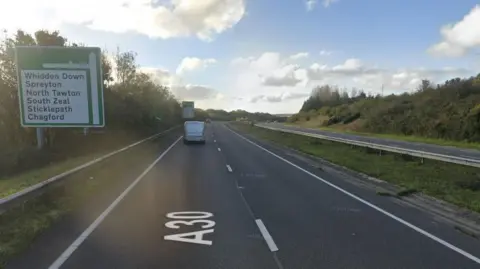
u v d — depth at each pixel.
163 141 35.81
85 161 15.78
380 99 67.44
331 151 24.92
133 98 33.19
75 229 6.98
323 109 97.56
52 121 15.20
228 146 30.72
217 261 5.48
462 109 38.47
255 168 16.84
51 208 8.29
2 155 16.58
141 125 37.47
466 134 34.56
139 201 9.55
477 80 47.88
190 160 19.94
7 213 7.09
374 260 5.64
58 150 19.66
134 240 6.39
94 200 9.65
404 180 13.13
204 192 10.93
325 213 8.65
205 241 6.41
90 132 23.98
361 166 16.97
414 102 52.09
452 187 11.74
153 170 15.76
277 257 5.70
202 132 33.75
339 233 7.04
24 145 18.89
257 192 11.10
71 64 15.16
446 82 52.25
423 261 5.64
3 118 19.23
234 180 13.28
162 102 56.69
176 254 5.75
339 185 12.66
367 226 7.59
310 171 16.12
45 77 15.05
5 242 5.96
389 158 20.34
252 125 76.44
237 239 6.55
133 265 5.28
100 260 5.45
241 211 8.67
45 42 21.23
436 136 38.31
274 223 7.68
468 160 14.97
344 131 55.84
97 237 6.51
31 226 6.79
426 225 7.76
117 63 37.28
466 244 6.52
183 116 75.06
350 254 5.89
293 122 98.94
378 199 10.43
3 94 18.67
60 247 5.98
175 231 6.96
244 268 5.24
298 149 26.56
